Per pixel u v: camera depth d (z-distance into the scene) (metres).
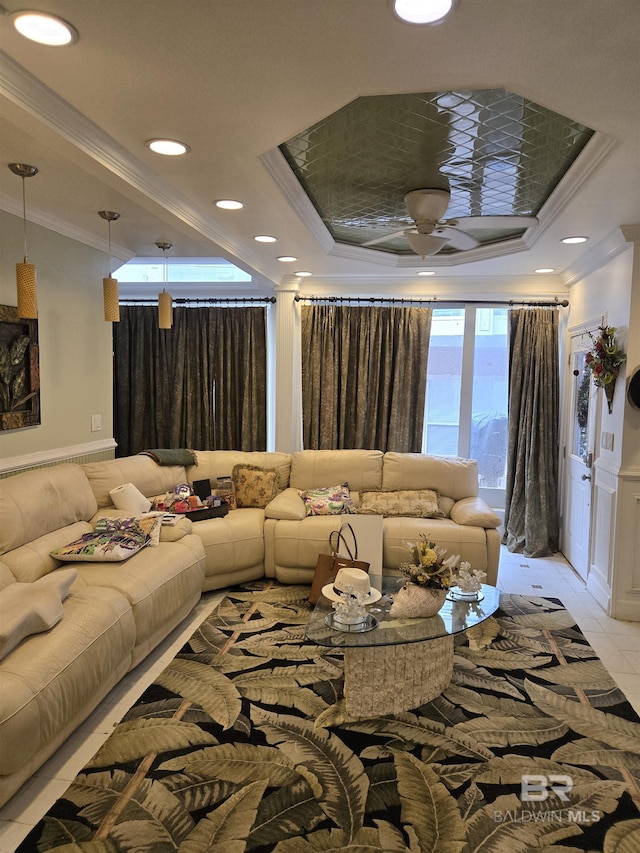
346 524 3.68
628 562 3.57
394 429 5.32
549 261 4.33
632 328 3.45
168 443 5.83
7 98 1.65
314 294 5.42
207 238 3.27
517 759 2.23
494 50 1.54
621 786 2.09
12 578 2.64
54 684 2.03
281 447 5.45
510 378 5.15
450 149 2.39
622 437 3.53
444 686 2.72
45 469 3.33
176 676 2.81
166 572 3.05
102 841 1.81
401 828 1.88
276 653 3.05
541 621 3.55
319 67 1.64
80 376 4.01
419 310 5.29
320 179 2.81
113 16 1.39
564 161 2.49
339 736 2.35
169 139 2.13
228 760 2.19
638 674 2.90
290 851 1.78
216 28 1.44
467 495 4.50
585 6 1.34
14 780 1.87
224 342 5.69
